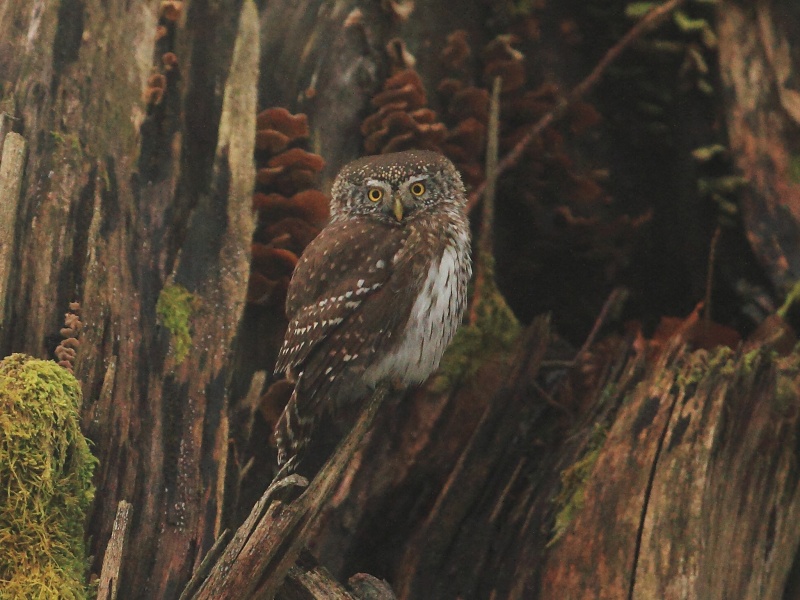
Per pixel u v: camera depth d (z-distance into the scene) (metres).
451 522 9.10
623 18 12.48
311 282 7.48
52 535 6.97
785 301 11.23
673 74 12.38
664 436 8.40
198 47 9.52
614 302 11.50
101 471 7.61
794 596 9.06
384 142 10.22
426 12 11.04
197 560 7.70
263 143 9.52
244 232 8.84
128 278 8.30
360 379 7.43
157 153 9.00
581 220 11.91
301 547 6.62
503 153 11.66
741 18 11.98
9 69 8.63
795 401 9.07
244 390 9.27
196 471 7.94
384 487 9.35
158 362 8.13
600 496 8.43
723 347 8.85
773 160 11.67
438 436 9.45
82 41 8.94
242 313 8.57
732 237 12.02
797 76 11.69
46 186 8.20
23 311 7.78
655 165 12.63
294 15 10.20
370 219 7.65
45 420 6.95
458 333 9.85
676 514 8.09
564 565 8.41
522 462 9.52
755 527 8.53
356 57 10.36
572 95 11.70
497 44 11.28
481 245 10.31
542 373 10.62
